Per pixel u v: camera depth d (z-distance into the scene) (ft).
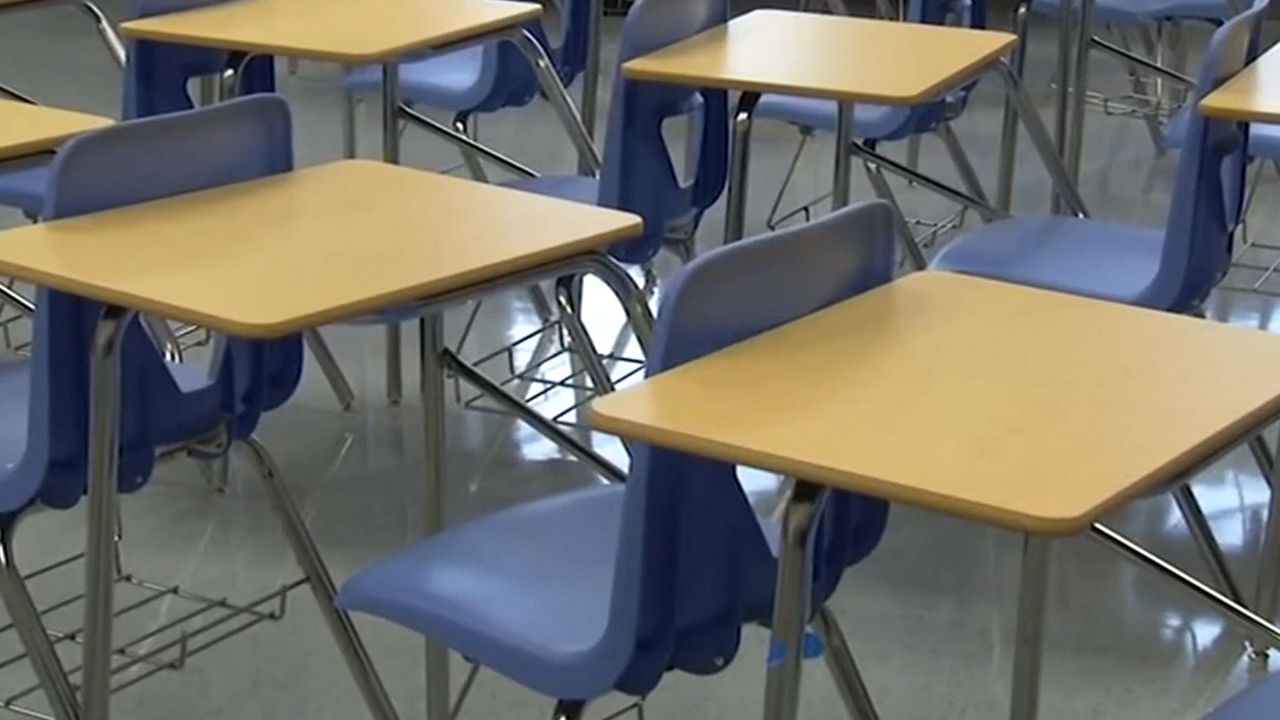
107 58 21.61
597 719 8.41
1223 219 9.25
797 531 5.15
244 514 10.51
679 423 5.08
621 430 5.10
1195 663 8.98
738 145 10.15
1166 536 10.27
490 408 11.60
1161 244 10.30
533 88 13.10
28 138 8.25
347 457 11.27
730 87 9.66
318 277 6.29
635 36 10.12
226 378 7.35
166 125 7.34
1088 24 14.52
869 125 12.42
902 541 10.24
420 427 11.73
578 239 6.81
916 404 5.23
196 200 7.35
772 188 16.67
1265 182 16.56
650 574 5.52
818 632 6.78
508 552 6.55
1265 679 5.88
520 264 6.57
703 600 5.71
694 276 5.55
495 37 11.23
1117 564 9.92
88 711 7.12
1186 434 5.02
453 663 8.94
